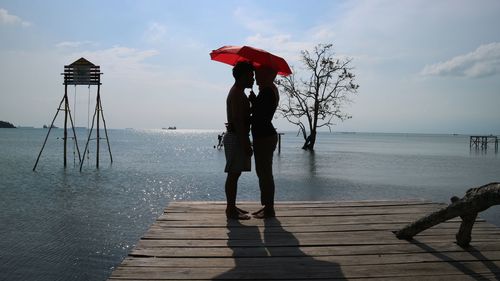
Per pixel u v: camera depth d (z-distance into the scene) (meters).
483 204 4.12
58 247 9.82
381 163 37.53
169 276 3.64
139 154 48.59
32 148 58.34
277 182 22.44
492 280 3.63
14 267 8.34
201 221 5.60
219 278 3.61
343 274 3.74
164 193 18.88
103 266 8.59
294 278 3.63
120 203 16.06
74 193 18.47
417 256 4.26
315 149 66.75
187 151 56.88
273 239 4.81
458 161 41.72
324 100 51.38
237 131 5.42
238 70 5.36
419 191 20.08
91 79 29.08
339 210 6.37
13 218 12.95
